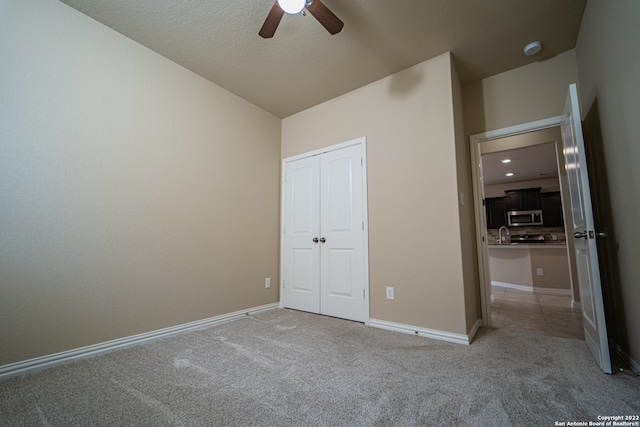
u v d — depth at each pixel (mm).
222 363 1826
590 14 1909
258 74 2768
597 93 1939
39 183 1794
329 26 1840
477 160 2820
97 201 2039
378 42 2330
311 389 1497
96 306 1992
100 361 1855
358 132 2967
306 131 3443
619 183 1712
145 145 2334
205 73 2748
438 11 2010
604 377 1596
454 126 2385
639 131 1420
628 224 1637
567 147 2225
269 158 3504
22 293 1702
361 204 2867
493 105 2770
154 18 2074
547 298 4176
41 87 1833
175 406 1346
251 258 3168
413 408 1318
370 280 2725
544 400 1372
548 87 2514
